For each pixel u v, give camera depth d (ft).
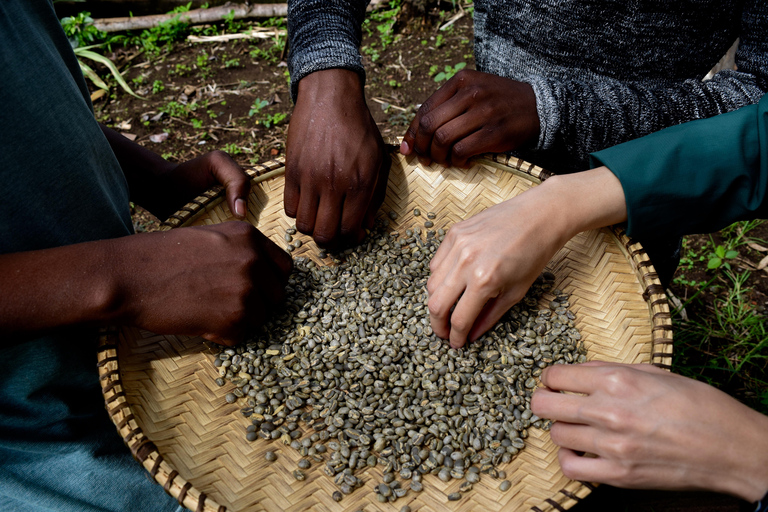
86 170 1.85
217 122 4.54
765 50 2.11
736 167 1.88
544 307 2.33
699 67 2.33
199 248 1.85
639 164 1.92
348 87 2.22
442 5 5.54
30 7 1.79
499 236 1.89
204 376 2.14
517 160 2.32
